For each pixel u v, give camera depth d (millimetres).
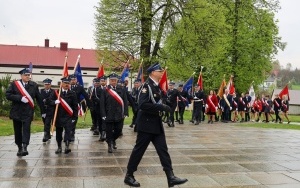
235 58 40469
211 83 41188
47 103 10430
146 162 8992
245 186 6867
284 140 13727
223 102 24281
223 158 9758
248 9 39250
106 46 30547
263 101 25516
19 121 9312
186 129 17609
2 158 9172
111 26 30125
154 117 6453
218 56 34438
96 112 12734
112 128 10367
